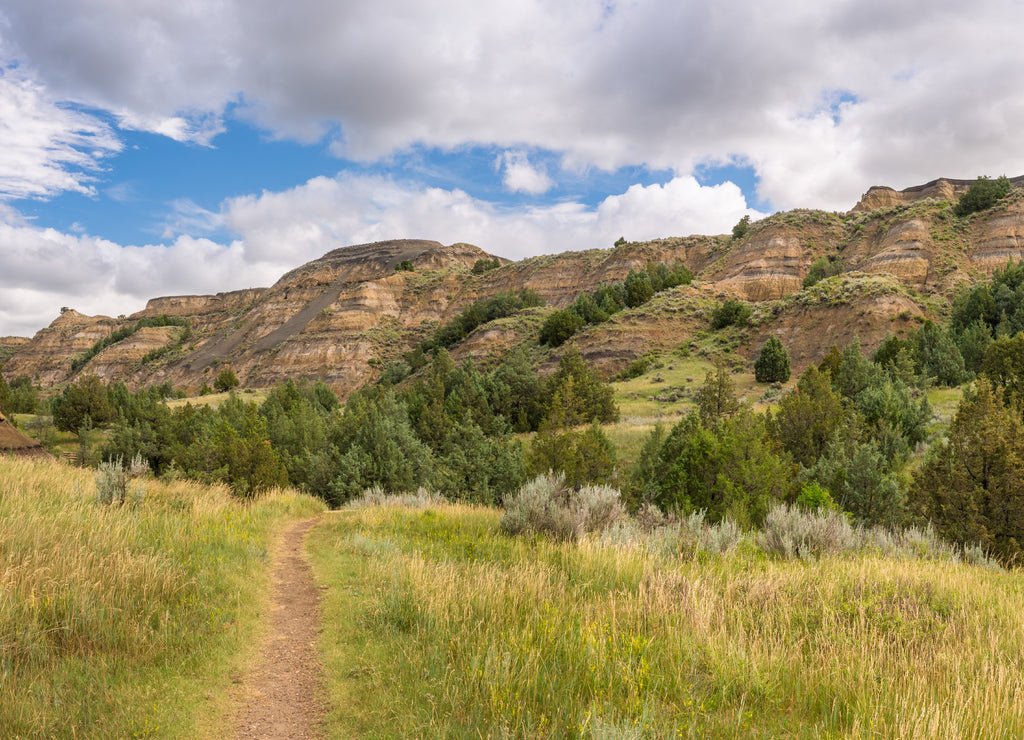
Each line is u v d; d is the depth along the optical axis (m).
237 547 9.80
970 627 6.05
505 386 62.28
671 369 78.56
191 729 4.04
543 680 4.45
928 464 17.20
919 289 94.56
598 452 25.41
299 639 6.11
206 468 24.66
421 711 4.15
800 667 4.84
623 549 9.48
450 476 30.30
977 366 55.16
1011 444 15.06
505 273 184.25
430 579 7.41
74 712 3.89
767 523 12.56
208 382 175.12
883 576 7.97
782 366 65.56
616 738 3.42
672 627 5.73
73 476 13.51
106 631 5.11
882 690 4.34
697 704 4.15
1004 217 104.69
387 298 184.75
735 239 144.50
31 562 6.00
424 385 75.75
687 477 21.78
